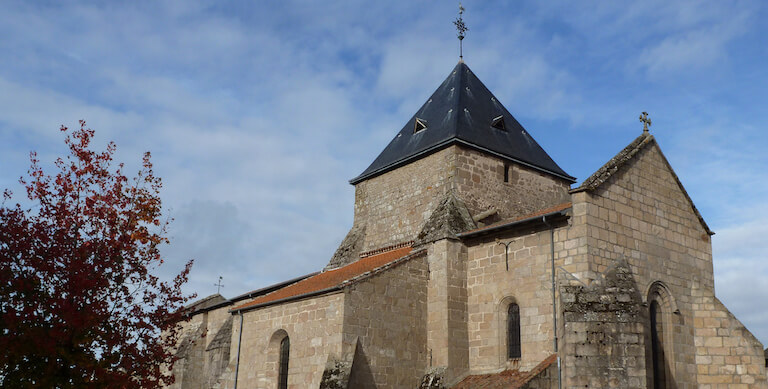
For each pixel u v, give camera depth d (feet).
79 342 47.42
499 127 105.81
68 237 49.37
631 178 75.46
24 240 47.65
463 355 79.30
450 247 82.48
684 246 79.92
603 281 65.16
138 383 52.70
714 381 74.79
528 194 102.47
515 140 106.01
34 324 46.75
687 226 81.35
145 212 53.47
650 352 70.23
